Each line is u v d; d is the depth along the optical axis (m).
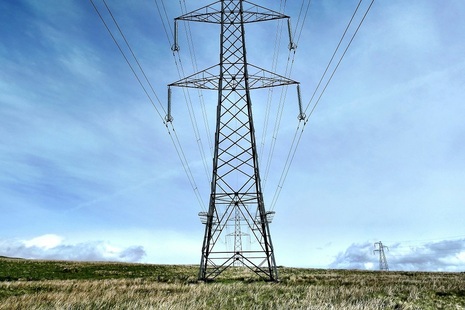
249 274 43.88
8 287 26.25
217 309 16.84
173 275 49.97
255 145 30.44
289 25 30.47
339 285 28.69
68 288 26.80
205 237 30.73
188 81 30.27
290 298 19.56
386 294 22.11
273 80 30.14
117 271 55.19
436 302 19.52
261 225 30.23
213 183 30.41
